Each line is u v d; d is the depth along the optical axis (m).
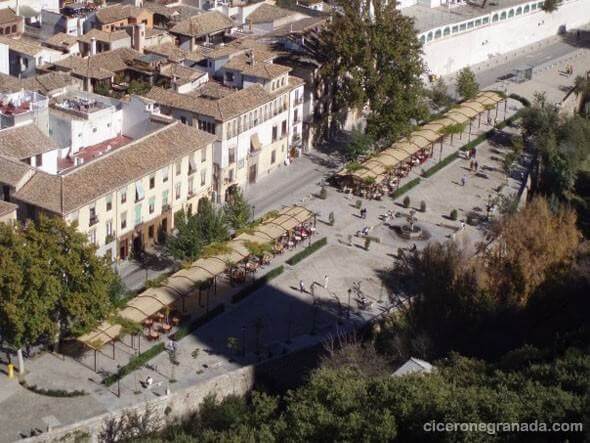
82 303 144.88
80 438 135.25
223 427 138.62
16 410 139.50
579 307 168.12
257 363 153.00
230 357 155.88
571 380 122.50
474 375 129.00
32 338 142.38
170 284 162.38
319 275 181.38
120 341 156.50
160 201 185.50
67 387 144.88
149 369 150.50
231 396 147.75
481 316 162.12
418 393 117.75
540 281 167.25
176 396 143.75
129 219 178.88
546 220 173.75
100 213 171.62
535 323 164.12
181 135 191.00
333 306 171.75
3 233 143.50
